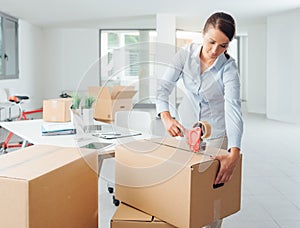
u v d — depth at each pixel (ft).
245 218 9.73
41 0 22.82
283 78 29.63
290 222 9.51
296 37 28.32
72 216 4.57
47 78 36.32
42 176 3.94
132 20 31.12
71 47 36.24
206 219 4.88
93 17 29.48
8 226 3.85
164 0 22.99
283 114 29.86
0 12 25.98
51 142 8.61
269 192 11.93
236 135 5.70
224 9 26.18
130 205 5.39
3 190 3.84
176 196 4.73
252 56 36.52
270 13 28.30
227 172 5.07
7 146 16.05
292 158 16.81
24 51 30.86
